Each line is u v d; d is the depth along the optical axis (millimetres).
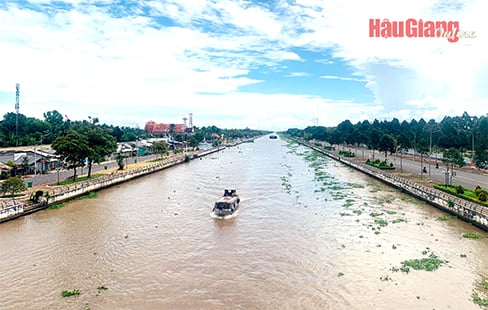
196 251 34812
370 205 53094
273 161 126688
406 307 23828
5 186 53188
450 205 46594
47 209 51906
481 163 77125
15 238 38625
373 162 100688
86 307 24266
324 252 33938
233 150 191000
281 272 29703
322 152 159875
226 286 27328
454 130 110438
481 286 26500
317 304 24422
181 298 25500
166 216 48281
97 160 77625
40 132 141500
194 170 101938
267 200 58438
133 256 33500
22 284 27781
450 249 33969
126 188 71500
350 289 26469
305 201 57125
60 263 31828
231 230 41656
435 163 101312
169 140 185750
